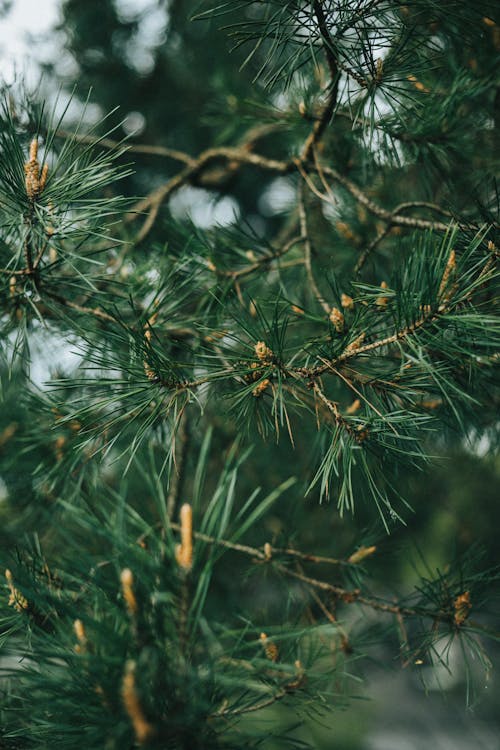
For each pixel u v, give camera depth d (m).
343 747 1.58
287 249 0.87
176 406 0.66
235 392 0.67
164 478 0.89
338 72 0.68
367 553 0.77
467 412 0.79
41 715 0.54
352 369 0.66
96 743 0.52
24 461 0.86
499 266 0.66
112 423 0.67
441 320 0.62
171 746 0.51
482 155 0.86
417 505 1.45
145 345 0.66
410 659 0.73
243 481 1.17
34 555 0.63
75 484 0.81
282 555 0.79
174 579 0.52
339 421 0.64
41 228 0.64
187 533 0.52
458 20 0.71
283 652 0.67
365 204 0.80
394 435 0.63
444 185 0.89
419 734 2.68
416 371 0.65
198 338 0.78
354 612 0.84
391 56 0.67
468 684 0.70
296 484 1.13
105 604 0.56
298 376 0.65
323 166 0.85
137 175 1.83
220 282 0.84
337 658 0.73
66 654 0.52
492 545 1.46
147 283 0.80
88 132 0.68
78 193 0.65
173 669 0.51
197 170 1.03
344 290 0.74
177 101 1.90
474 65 0.83
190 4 1.62
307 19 0.64
